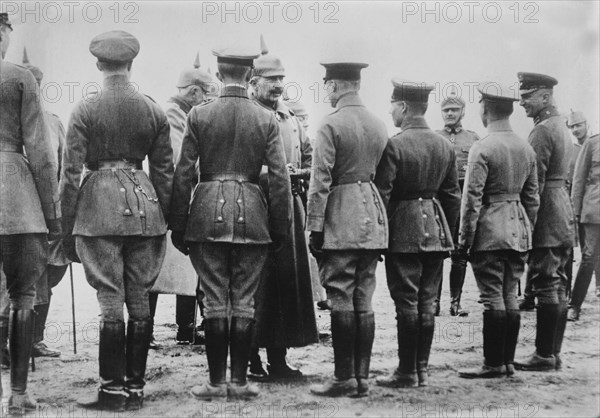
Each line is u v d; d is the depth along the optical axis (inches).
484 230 222.5
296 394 202.1
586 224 282.4
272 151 199.5
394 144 209.3
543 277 235.6
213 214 195.0
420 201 210.7
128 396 189.3
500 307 221.8
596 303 313.4
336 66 207.2
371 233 201.0
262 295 212.2
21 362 189.3
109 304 189.8
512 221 222.2
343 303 201.6
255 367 217.6
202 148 198.5
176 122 252.2
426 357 213.8
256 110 199.8
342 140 202.2
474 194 220.5
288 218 201.0
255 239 196.7
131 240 193.0
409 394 204.7
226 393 196.1
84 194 192.5
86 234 189.9
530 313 300.8
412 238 207.9
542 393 209.3
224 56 197.9
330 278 203.2
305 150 245.6
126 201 190.9
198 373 218.2
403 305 210.1
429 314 212.7
